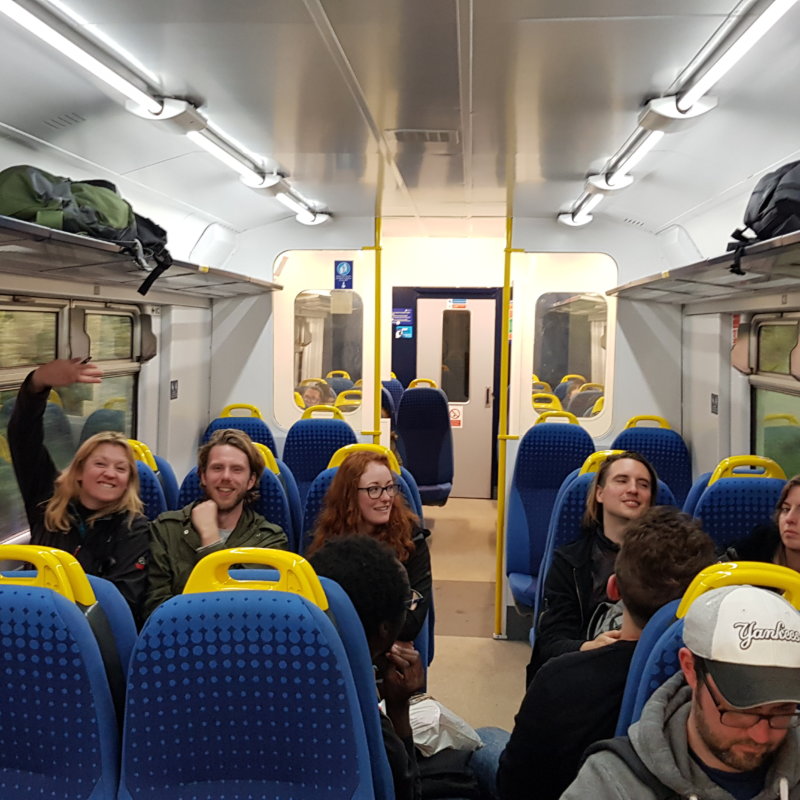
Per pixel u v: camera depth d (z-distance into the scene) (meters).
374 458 3.10
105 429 4.45
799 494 2.69
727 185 3.70
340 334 5.75
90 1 2.12
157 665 1.45
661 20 2.22
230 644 1.45
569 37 2.38
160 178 3.93
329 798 1.48
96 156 3.36
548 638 2.76
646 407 5.42
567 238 5.39
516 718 1.90
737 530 3.15
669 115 2.89
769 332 4.16
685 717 1.37
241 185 4.50
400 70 2.70
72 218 2.66
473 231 6.84
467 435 9.12
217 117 3.28
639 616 1.86
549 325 5.47
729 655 1.24
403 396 7.42
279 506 3.53
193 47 2.48
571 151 3.76
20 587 1.53
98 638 1.58
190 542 2.96
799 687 1.21
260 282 4.98
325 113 3.22
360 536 1.94
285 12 2.20
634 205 4.71
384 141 3.67
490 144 3.69
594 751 1.43
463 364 9.09
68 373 3.07
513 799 1.91
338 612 1.59
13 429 3.13
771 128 2.92
